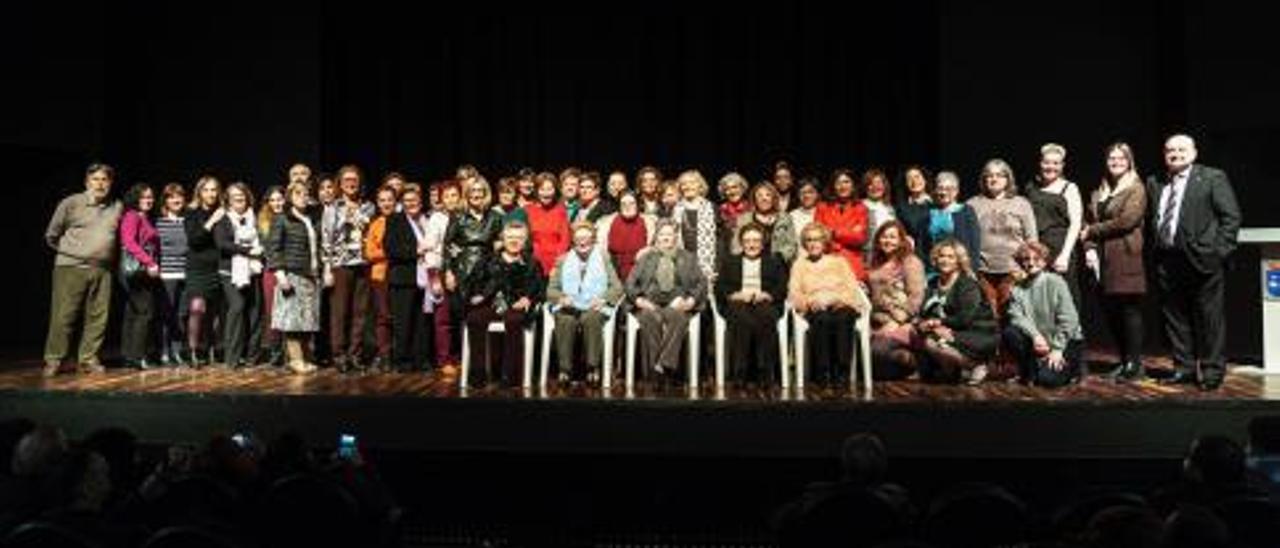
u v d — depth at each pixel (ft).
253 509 10.82
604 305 19.62
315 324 21.91
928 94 28.71
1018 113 27.76
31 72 28.14
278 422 17.58
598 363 19.45
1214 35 25.68
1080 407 16.07
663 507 17.51
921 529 10.78
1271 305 20.20
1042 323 18.72
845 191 21.35
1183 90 26.17
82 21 29.17
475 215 20.62
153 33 30.48
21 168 29.30
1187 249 17.65
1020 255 18.89
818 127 29.22
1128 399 16.26
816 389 18.40
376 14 30.50
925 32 28.71
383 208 21.98
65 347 21.40
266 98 30.07
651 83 29.78
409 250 21.63
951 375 19.10
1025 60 27.73
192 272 22.49
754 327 19.20
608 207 22.56
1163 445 16.01
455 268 20.11
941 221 20.51
